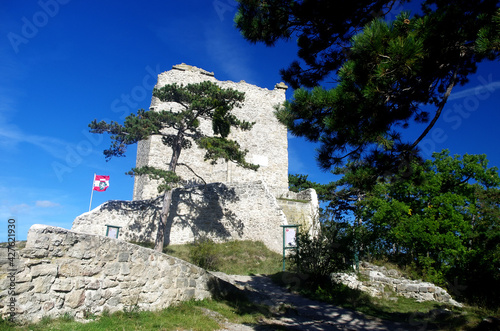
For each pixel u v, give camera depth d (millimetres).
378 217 20359
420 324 9102
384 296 13211
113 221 18375
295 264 14617
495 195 24250
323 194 28875
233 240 19156
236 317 8258
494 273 16109
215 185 20297
